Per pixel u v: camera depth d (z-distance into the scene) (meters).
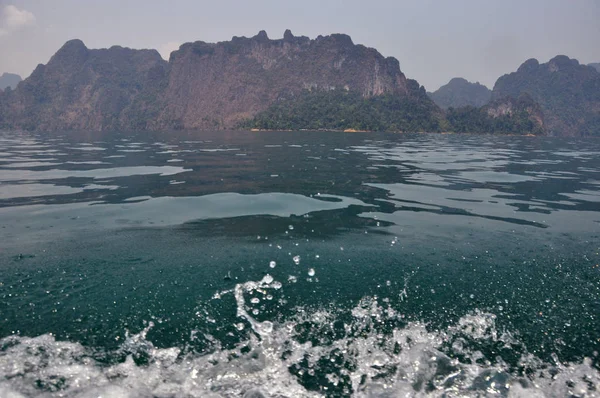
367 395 2.17
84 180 9.18
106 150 19.62
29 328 2.63
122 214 5.81
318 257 3.97
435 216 5.81
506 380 2.29
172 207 6.29
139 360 2.37
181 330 2.66
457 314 2.93
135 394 2.11
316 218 5.59
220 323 2.75
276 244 4.37
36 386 2.12
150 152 18.33
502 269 3.75
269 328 2.71
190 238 4.57
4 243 4.36
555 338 2.68
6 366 2.26
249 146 23.73
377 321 2.82
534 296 3.23
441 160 15.27
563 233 4.97
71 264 3.72
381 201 6.88
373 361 2.44
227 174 10.27
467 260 3.96
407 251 4.19
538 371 2.37
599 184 9.38
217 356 2.42
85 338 2.54
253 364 2.37
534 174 11.24
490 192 8.02
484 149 24.20
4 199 6.93
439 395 2.19
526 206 6.65
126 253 4.04
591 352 2.54
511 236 4.80
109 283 3.30
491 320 2.87
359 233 4.84
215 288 3.24
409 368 2.39
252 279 3.42
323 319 2.82
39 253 4.02
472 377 2.32
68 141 29.52
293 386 2.21
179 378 2.24
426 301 3.11
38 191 7.74
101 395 2.08
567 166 13.81
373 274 3.57
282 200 6.84
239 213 5.89
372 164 13.20
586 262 3.96
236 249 4.19
